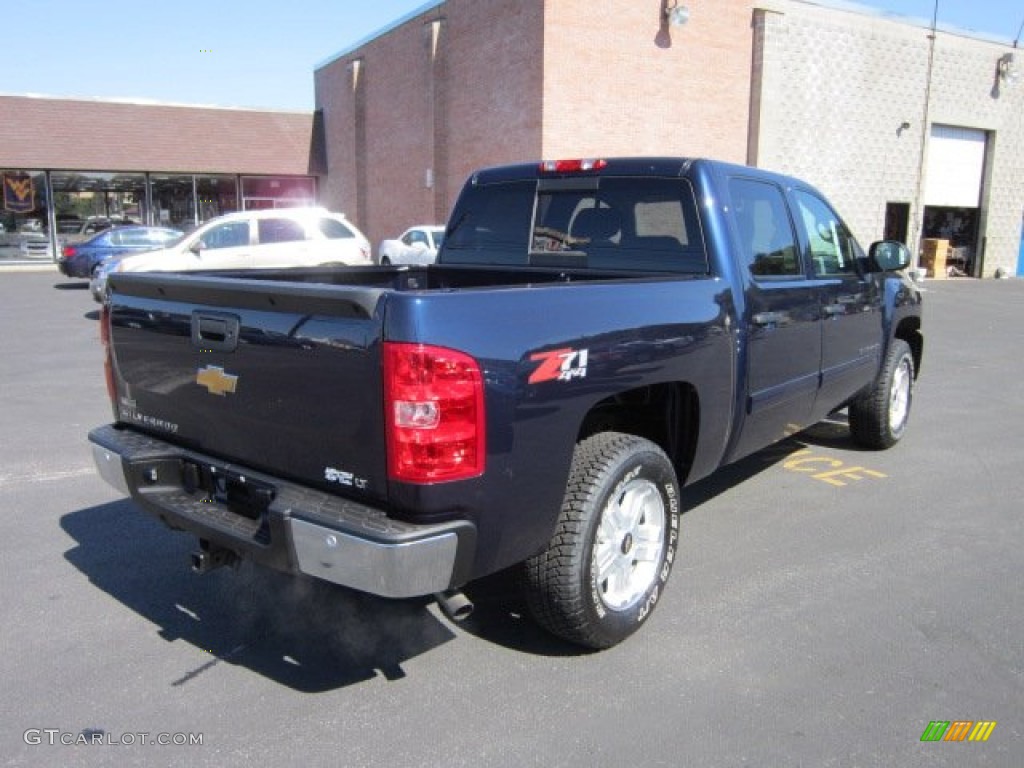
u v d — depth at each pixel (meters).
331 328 2.85
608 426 3.96
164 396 3.62
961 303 19.72
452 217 5.54
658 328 3.59
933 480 6.02
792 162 23.23
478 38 21.56
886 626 3.82
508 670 3.45
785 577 4.34
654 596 3.74
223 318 3.22
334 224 15.74
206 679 3.37
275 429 3.12
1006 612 3.97
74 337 12.62
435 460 2.72
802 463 6.43
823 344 5.14
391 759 2.87
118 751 2.89
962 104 26.59
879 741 2.99
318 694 3.27
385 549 2.68
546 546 3.25
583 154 19.67
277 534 2.95
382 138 28.17
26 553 4.57
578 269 4.79
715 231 4.21
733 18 21.44
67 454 6.44
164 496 3.53
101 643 3.64
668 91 20.64
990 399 8.96
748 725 3.08
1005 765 2.87
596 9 19.33
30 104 27.97
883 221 25.69
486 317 2.87
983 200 28.12
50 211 28.86
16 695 3.23
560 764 2.85
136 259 13.68
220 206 32.00
